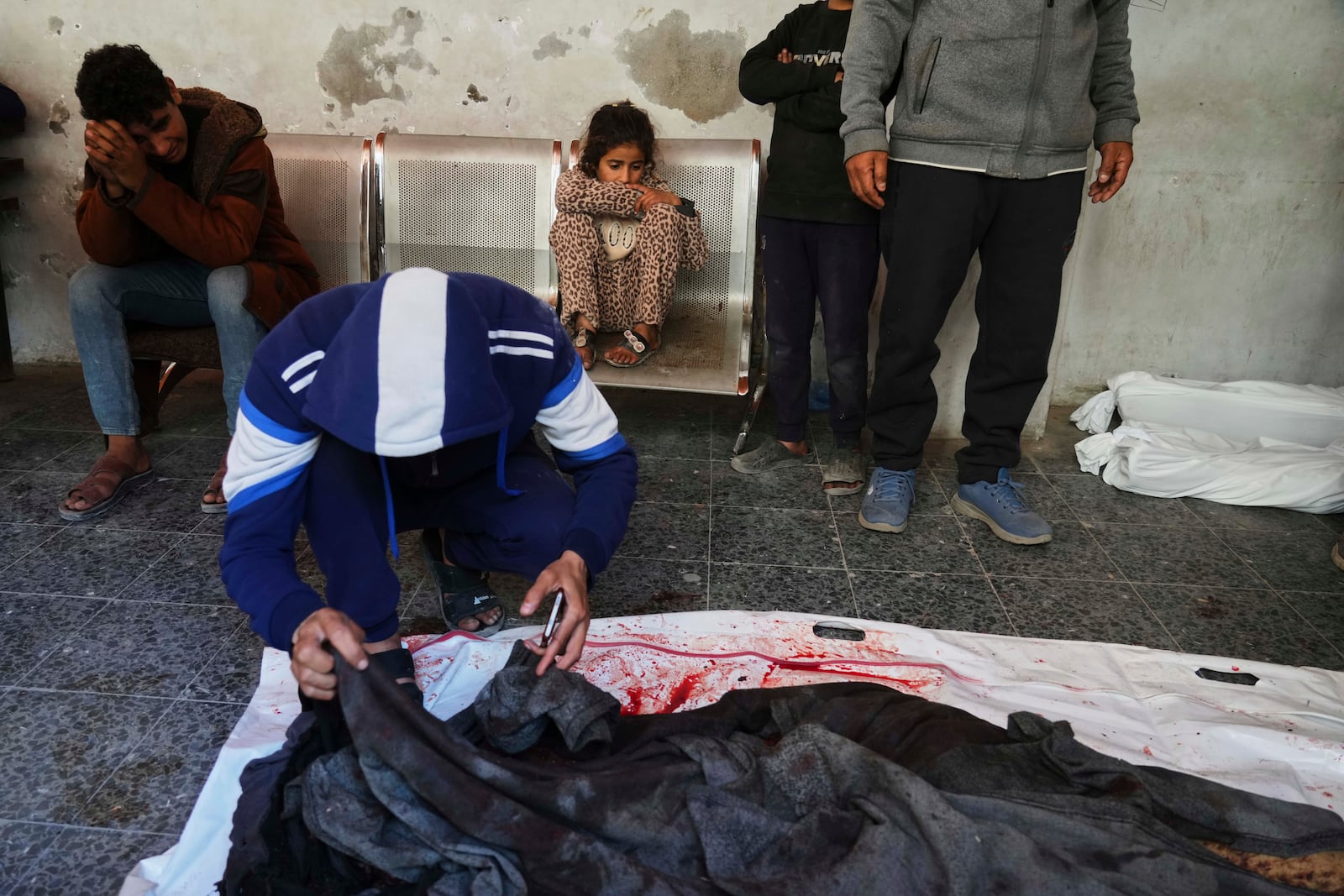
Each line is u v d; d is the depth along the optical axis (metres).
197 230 2.46
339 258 3.18
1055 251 2.42
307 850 1.23
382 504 1.59
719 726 1.50
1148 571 2.41
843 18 2.59
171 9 3.31
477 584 2.02
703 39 3.23
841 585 2.30
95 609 2.09
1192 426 3.18
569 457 1.61
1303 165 3.26
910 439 2.60
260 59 3.37
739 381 2.95
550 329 1.47
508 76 3.34
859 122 2.34
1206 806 1.35
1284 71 3.16
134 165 2.34
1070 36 2.25
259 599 1.29
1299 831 1.33
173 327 2.69
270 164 2.68
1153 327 3.51
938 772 1.36
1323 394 3.16
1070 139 2.33
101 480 2.57
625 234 3.00
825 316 2.74
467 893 1.16
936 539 2.55
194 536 2.43
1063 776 1.39
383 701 1.22
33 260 3.61
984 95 2.27
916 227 2.39
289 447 1.36
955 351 3.12
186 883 1.36
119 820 1.51
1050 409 3.62
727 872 1.20
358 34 3.31
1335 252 3.35
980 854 1.17
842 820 1.24
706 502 2.73
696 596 2.23
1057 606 2.23
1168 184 3.32
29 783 1.58
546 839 1.18
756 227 2.98
